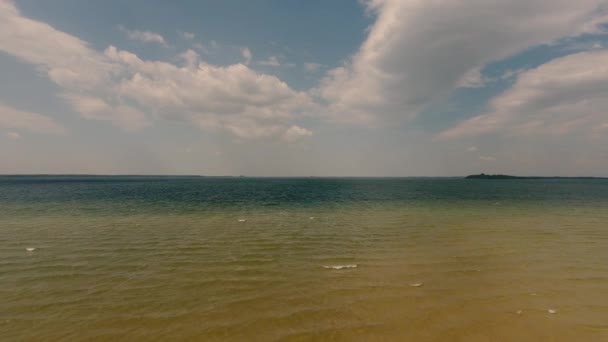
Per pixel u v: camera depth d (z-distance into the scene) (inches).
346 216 1026.7
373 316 322.0
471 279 427.5
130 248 599.2
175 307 345.7
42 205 1332.4
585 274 442.3
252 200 1667.1
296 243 644.1
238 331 293.9
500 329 294.4
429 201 1601.9
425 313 328.5
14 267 481.7
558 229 771.4
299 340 277.4
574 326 299.6
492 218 969.5
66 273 456.8
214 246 618.2
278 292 387.9
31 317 322.7
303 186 3801.7
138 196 1893.5
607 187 3435.0
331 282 421.7
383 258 532.7
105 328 300.7
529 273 449.1
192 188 3078.2
